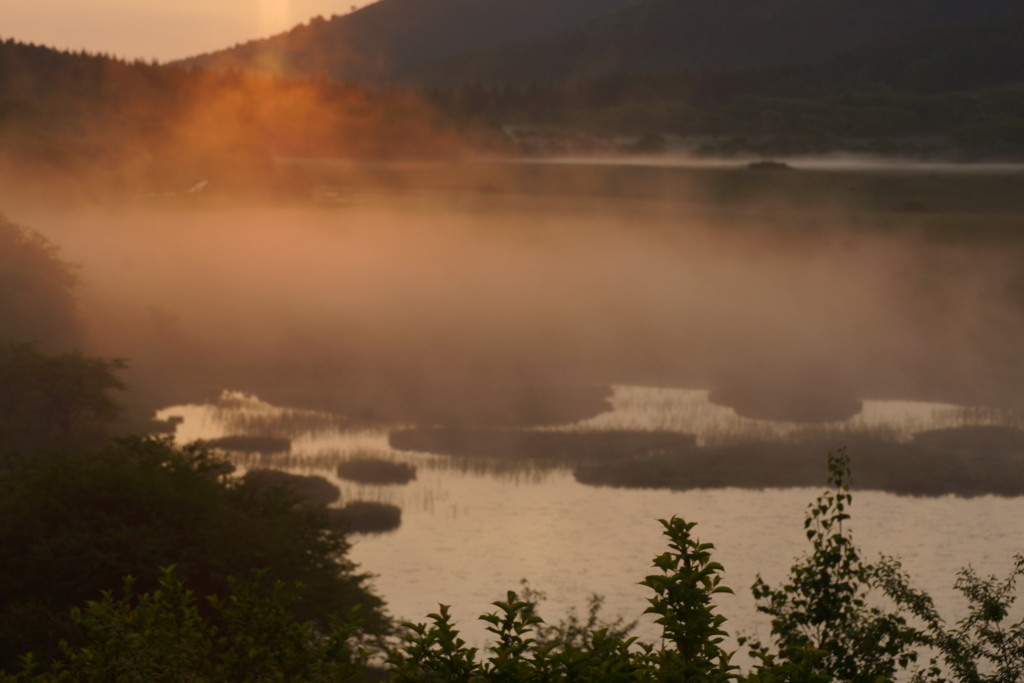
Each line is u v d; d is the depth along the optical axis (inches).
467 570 1512.1
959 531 1684.3
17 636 798.5
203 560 925.8
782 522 1733.5
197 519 975.6
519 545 1619.1
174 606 362.0
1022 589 1387.8
